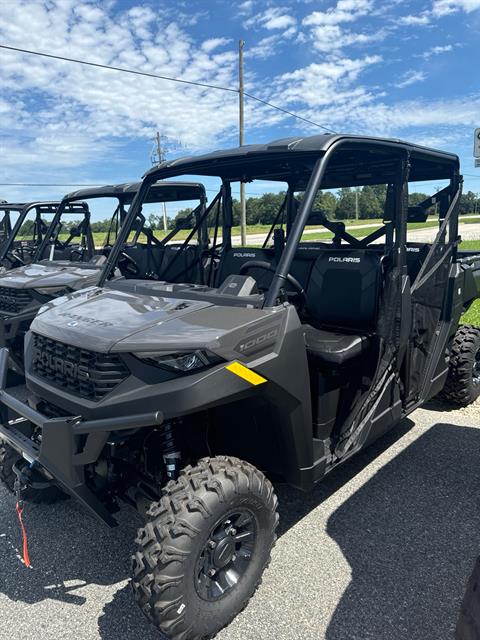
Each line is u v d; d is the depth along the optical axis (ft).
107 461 7.68
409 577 7.96
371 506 9.89
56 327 7.73
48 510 9.98
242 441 8.46
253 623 7.11
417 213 11.36
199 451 8.09
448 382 14.21
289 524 9.37
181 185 18.52
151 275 12.57
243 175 11.79
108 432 6.81
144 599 6.24
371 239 12.59
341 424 9.66
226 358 6.70
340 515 9.62
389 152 9.50
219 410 8.12
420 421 13.82
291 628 7.01
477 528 9.18
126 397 6.59
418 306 11.09
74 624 7.18
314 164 8.12
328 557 8.45
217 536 6.78
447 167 11.84
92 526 9.47
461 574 8.01
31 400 8.30
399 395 10.72
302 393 7.72
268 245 13.80
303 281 11.47
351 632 6.93
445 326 12.54
